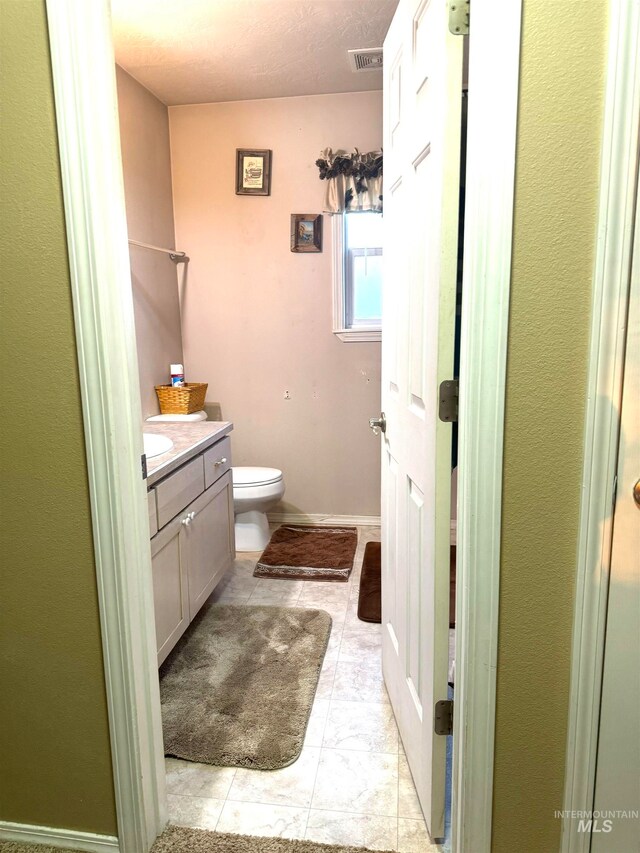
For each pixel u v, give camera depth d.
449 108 1.12
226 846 1.40
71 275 1.15
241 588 2.81
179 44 2.54
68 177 1.11
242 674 2.09
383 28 2.41
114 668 1.30
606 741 1.15
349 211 3.24
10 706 1.37
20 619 1.32
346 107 3.19
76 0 1.06
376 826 1.46
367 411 3.48
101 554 1.25
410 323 1.49
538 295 1.02
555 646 1.14
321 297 3.40
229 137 3.31
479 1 0.96
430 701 1.36
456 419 1.23
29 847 1.42
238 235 3.41
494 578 1.12
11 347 1.21
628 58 0.91
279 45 2.57
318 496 3.63
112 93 1.16
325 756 1.70
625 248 0.97
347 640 2.34
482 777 1.21
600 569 1.08
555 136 0.97
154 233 3.17
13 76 1.11
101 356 1.17
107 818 1.40
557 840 1.23
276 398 3.55
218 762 1.67
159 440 2.34
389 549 1.88
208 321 3.53
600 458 1.04
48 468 1.25
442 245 1.17
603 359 1.01
